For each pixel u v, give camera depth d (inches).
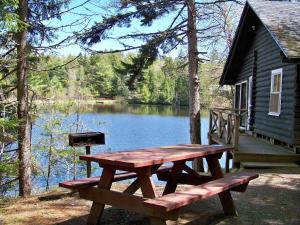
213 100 1282.0
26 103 335.9
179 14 481.7
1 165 319.3
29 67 370.6
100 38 471.5
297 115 424.5
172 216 166.4
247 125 644.1
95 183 200.7
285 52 373.7
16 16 276.7
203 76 1272.1
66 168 541.3
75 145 273.6
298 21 468.4
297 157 403.2
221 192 214.1
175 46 498.9
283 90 465.1
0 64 343.0
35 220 211.8
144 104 2755.9
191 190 189.2
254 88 605.0
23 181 331.9
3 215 222.8
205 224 208.8
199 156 215.2
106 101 2361.0
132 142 1031.0
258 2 553.3
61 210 229.6
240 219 217.9
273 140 497.7
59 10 388.5
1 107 357.1
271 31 425.1
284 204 251.8
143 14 477.1
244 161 406.0
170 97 2743.6
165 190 245.4
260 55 576.4
